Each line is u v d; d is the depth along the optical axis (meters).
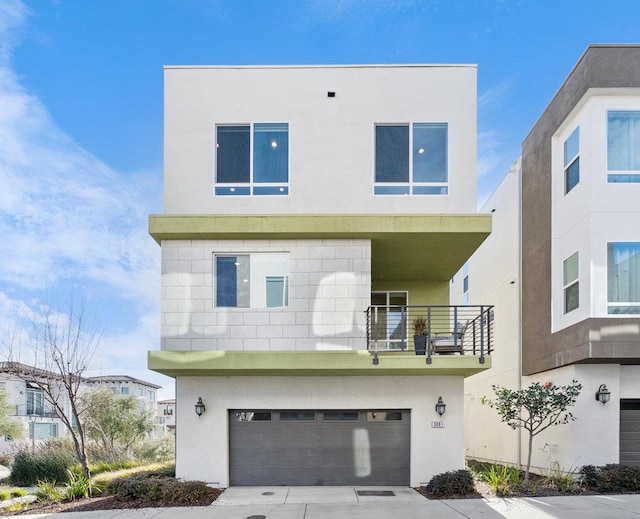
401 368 10.41
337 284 11.00
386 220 10.80
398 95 11.48
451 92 11.47
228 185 11.38
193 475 11.26
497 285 17.88
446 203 11.16
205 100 11.57
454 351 11.02
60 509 9.64
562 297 12.97
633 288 11.27
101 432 22.14
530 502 9.43
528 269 14.99
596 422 11.65
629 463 11.70
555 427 12.59
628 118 11.74
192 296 11.00
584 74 11.70
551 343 13.08
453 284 25.27
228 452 11.49
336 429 11.59
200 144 11.45
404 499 9.88
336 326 10.88
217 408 11.47
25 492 11.23
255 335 10.89
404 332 11.38
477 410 19.25
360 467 11.48
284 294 11.09
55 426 38.12
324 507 9.30
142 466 14.80
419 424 11.39
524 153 15.69
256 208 11.25
